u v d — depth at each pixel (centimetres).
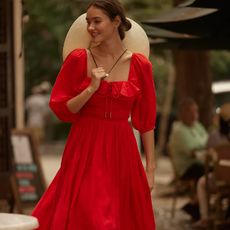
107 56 1159
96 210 1123
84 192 1137
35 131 2392
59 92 1155
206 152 2356
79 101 1135
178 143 2508
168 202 2997
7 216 924
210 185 2189
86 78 1154
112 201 1139
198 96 3238
